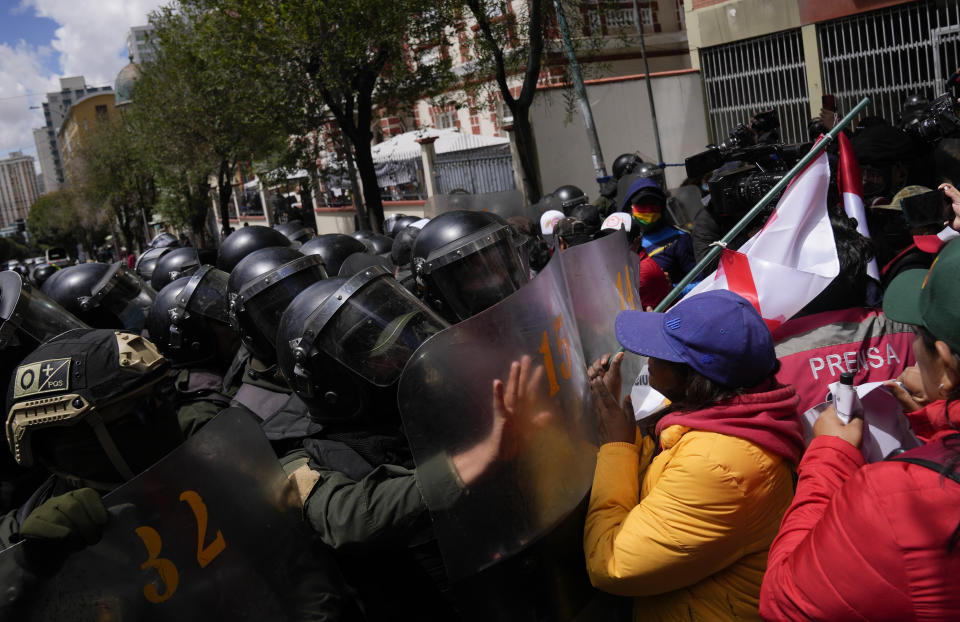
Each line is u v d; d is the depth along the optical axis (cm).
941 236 270
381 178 2086
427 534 180
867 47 1352
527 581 183
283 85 1348
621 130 1594
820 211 254
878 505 127
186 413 262
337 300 198
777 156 347
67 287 405
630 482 189
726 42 1586
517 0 1553
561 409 181
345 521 174
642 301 428
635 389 254
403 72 1406
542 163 1523
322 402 199
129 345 171
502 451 168
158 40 2142
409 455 201
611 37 1923
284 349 205
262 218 3147
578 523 198
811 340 227
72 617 134
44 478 242
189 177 2256
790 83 1511
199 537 149
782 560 149
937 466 125
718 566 167
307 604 168
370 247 599
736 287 252
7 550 131
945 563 120
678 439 174
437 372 161
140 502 142
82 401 161
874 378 221
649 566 167
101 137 3578
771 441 165
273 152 1827
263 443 169
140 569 141
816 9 1399
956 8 1198
